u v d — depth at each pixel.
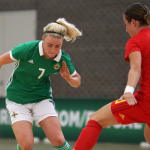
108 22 24.03
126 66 23.59
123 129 19.52
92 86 24.14
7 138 21.38
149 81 8.48
